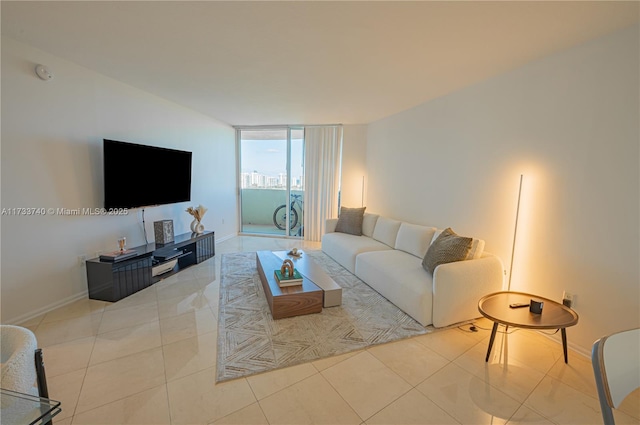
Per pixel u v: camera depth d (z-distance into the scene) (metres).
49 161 2.57
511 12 1.74
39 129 2.48
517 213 2.60
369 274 3.30
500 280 2.61
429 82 3.04
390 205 4.68
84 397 1.61
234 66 2.73
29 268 2.46
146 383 1.74
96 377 1.78
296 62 2.61
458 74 2.79
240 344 2.16
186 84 3.28
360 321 2.54
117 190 3.07
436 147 3.63
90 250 2.98
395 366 1.95
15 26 2.05
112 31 2.11
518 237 2.62
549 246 2.38
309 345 2.16
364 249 3.79
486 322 2.57
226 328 2.38
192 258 4.11
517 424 1.50
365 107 4.14
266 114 4.75
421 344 2.22
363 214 4.74
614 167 1.96
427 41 2.15
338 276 3.68
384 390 1.73
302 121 5.31
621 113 1.91
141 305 2.79
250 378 1.80
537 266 2.47
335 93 3.50
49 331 2.29
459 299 2.46
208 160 5.03
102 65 2.77
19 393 0.93
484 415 1.55
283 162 5.98
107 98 3.08
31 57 2.38
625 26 1.86
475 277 2.50
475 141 3.05
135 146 3.26
